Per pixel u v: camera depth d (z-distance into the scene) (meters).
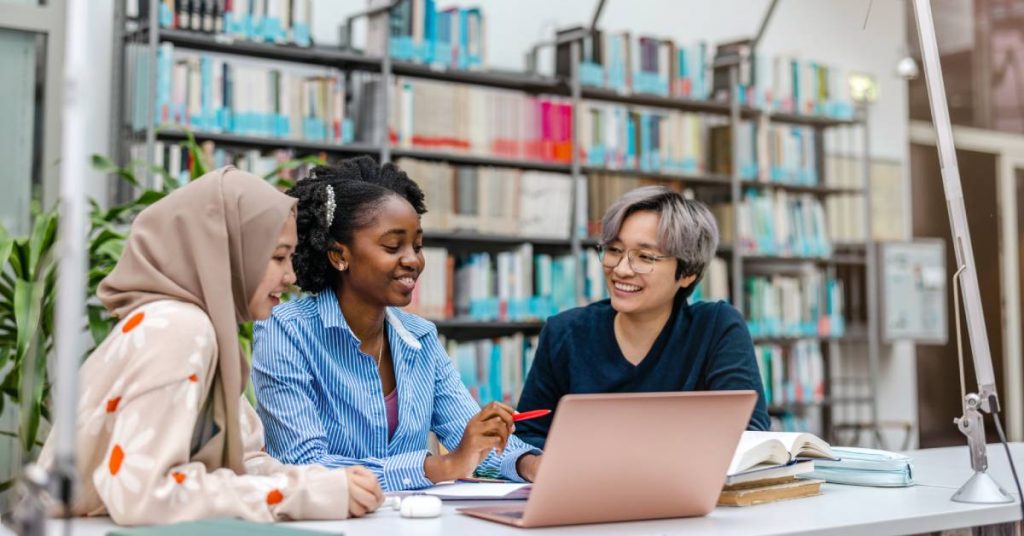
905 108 6.30
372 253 1.83
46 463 1.44
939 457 2.29
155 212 1.42
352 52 4.20
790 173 5.57
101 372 1.35
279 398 1.77
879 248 5.91
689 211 2.09
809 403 5.57
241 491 1.33
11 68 3.94
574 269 4.77
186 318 1.35
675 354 2.17
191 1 3.84
